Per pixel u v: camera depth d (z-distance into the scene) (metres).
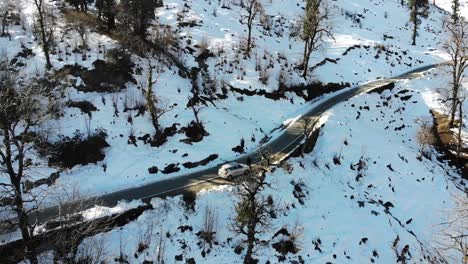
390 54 74.50
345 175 41.69
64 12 56.25
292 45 67.81
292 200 34.84
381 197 40.62
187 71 51.50
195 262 28.08
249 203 27.16
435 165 47.66
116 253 27.12
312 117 50.44
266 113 51.41
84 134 38.38
